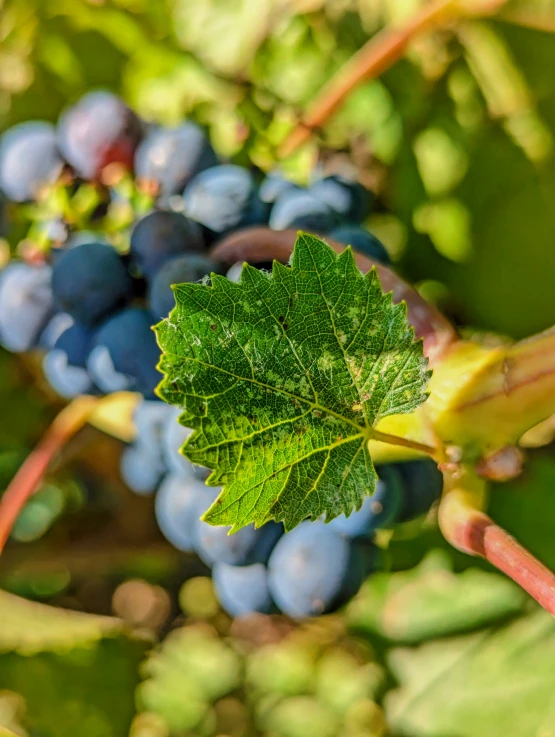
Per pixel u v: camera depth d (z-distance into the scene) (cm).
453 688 25
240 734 30
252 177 19
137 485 21
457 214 24
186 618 30
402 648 25
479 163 24
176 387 11
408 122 25
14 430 26
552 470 23
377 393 13
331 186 20
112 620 24
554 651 24
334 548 16
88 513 28
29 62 26
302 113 24
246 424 12
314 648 29
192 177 18
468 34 24
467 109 24
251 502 12
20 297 18
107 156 19
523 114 24
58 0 26
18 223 20
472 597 25
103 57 26
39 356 25
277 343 12
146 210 18
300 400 12
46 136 19
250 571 17
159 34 26
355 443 13
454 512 14
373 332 13
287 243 16
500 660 24
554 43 24
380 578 26
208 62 26
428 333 15
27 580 27
